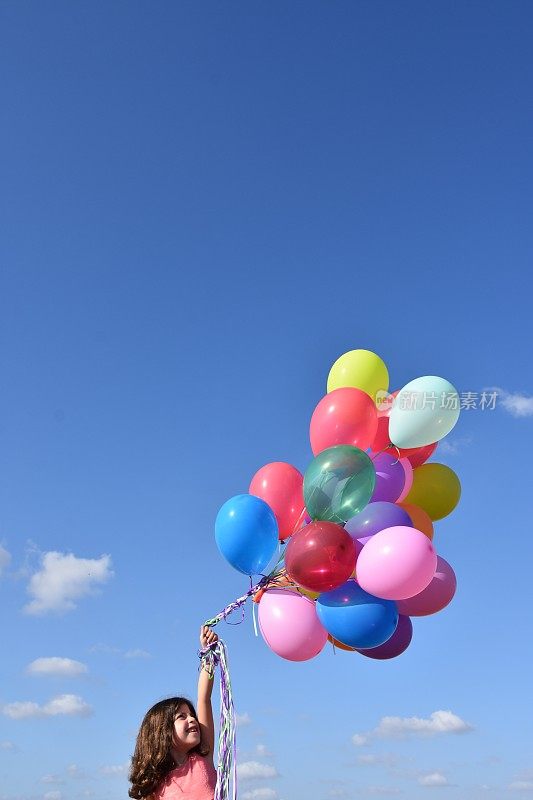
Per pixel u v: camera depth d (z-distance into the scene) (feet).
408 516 12.16
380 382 13.43
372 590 11.13
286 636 11.71
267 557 12.17
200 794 9.61
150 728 9.88
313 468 11.84
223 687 10.36
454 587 12.73
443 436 12.65
